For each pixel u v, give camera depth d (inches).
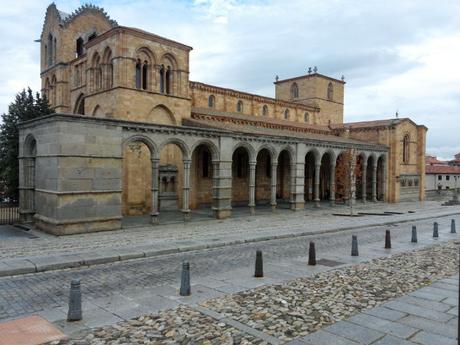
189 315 374.3
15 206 1456.7
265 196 1862.7
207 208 1509.6
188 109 1407.5
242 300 419.8
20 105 1537.9
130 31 1230.9
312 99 2367.1
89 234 890.7
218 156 1218.0
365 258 652.7
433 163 4013.3
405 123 2139.5
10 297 435.5
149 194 1304.1
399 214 1469.0
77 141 892.0
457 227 1101.7
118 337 322.7
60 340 317.7
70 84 1694.1
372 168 2049.7
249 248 754.8
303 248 754.8
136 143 1253.7
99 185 930.1
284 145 1462.8
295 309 390.3
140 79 1288.1
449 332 331.3
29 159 1056.8
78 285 363.9
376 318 364.5
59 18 1717.5
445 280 502.9
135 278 519.8
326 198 2126.0
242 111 1893.5
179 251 711.7
